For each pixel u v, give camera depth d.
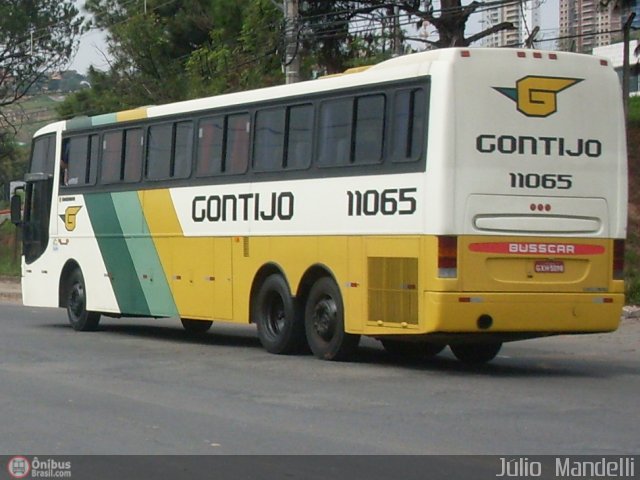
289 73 31.02
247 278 18.75
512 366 17.44
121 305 22.11
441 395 13.92
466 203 15.16
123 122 22.16
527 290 15.42
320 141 17.28
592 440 10.92
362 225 16.36
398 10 35.88
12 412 12.78
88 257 23.16
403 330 15.59
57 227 24.19
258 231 18.52
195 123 20.14
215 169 19.56
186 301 20.23
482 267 15.20
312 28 34.12
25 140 64.88
